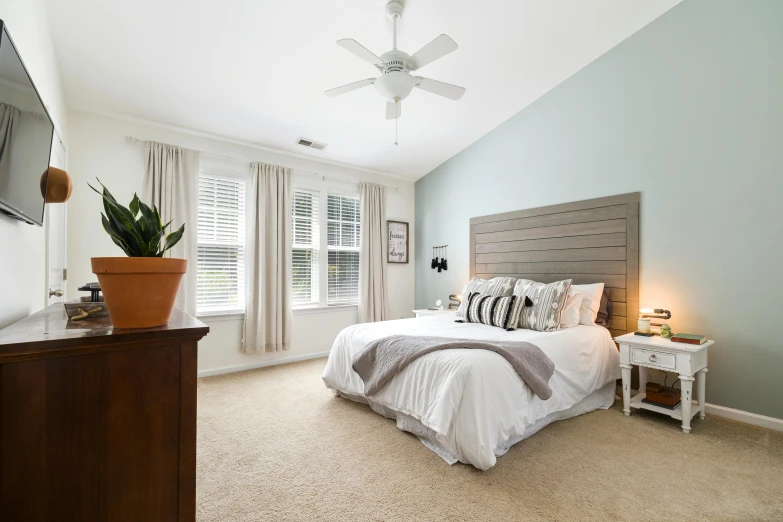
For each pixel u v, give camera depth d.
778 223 2.55
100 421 0.86
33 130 1.34
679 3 2.98
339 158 4.67
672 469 2.03
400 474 1.98
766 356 2.59
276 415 2.77
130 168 3.42
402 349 2.49
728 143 2.76
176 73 2.93
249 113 3.56
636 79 3.22
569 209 3.67
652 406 2.71
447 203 5.02
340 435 2.44
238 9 2.39
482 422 1.98
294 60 2.89
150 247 1.02
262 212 4.04
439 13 2.63
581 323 3.22
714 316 2.81
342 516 1.65
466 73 3.40
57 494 0.82
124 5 2.28
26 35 1.69
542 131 3.91
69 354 0.83
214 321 3.83
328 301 4.72
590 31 3.11
